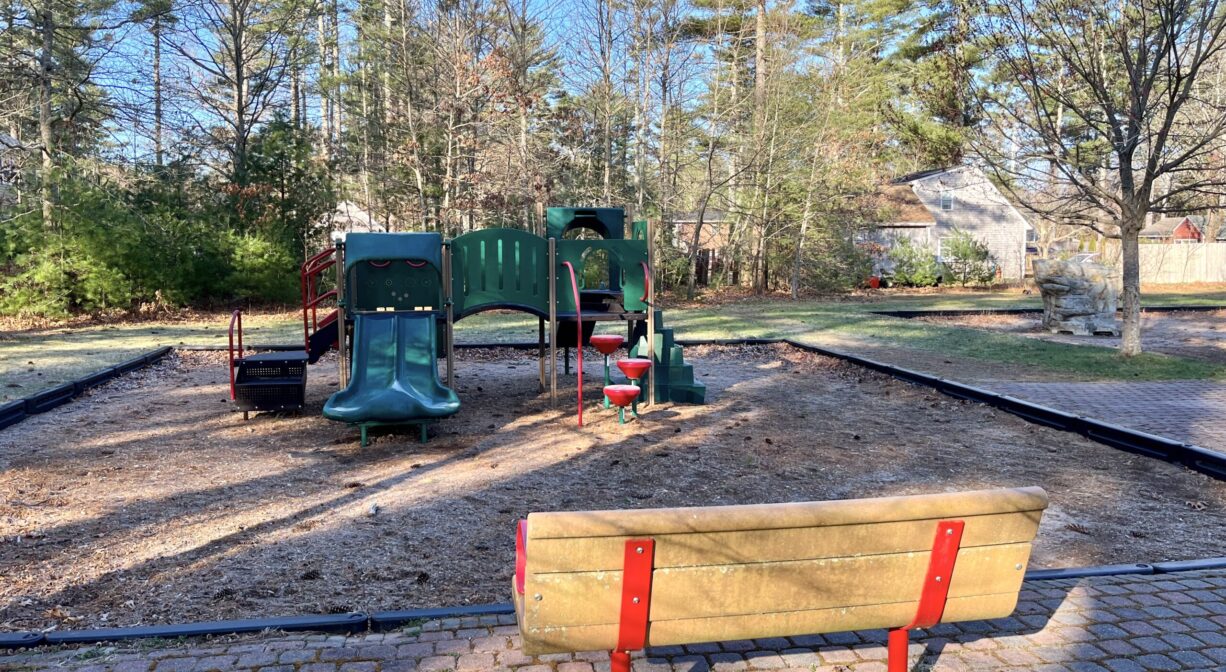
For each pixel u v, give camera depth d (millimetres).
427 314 9516
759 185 31344
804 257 32875
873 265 37656
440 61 29781
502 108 29406
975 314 23109
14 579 4453
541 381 11148
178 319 21641
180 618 3938
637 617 2438
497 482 6582
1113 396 10094
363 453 7633
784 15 30781
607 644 2482
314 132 33938
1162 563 4477
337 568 4645
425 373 8750
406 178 31719
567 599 2395
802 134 31047
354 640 3480
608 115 30359
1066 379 11492
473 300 9961
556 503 6008
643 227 10734
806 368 13211
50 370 12133
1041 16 12305
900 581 2656
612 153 33344
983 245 39844
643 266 10359
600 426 8820
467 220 31031
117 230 21500
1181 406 9391
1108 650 3373
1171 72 11680
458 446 7906
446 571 4605
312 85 37094
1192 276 39562
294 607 4078
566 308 10312
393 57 31859
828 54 34344
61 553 4879
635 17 30094
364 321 9250
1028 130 14453
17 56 22953
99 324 20281
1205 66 17141
